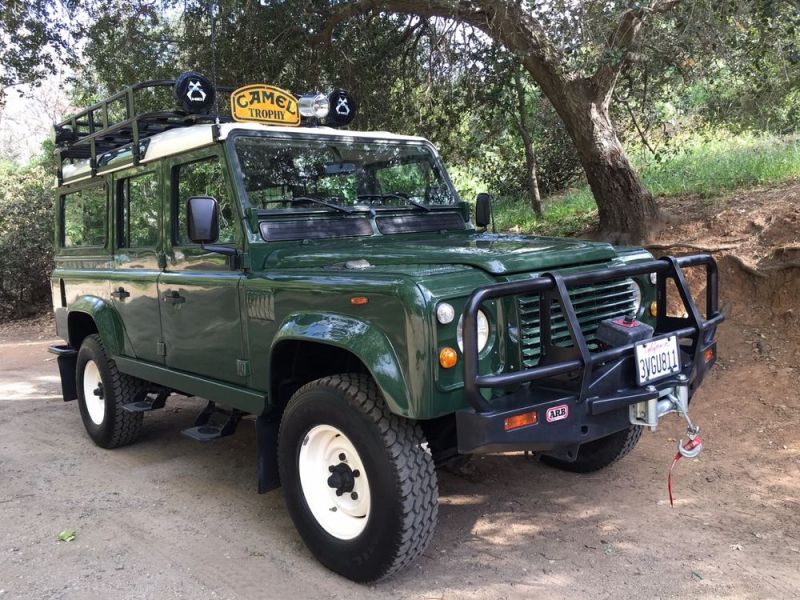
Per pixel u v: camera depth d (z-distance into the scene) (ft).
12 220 49.88
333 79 32.37
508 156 39.04
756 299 20.15
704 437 15.64
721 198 25.72
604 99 24.84
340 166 13.99
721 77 25.96
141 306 15.34
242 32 29.55
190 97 14.06
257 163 12.81
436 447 11.07
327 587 10.44
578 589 10.09
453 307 9.22
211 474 15.66
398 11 26.48
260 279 11.68
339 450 10.89
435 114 33.60
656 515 12.37
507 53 27.81
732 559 10.69
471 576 10.61
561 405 9.49
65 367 19.49
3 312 52.26
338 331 9.95
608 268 11.25
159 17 31.24
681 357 11.28
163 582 10.73
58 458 17.16
